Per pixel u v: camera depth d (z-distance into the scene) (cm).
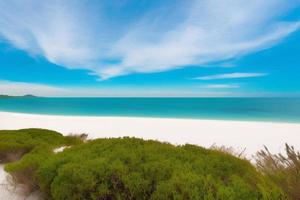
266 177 353
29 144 705
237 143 1057
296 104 6097
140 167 367
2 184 454
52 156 453
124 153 424
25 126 1806
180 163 388
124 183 329
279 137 1155
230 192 280
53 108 5594
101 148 474
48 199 395
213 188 300
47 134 932
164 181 323
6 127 1777
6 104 7681
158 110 4569
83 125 1812
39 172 399
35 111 4591
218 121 1914
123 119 2181
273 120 2444
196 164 387
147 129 1571
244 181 328
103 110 4759
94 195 326
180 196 286
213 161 407
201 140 1165
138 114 3622
